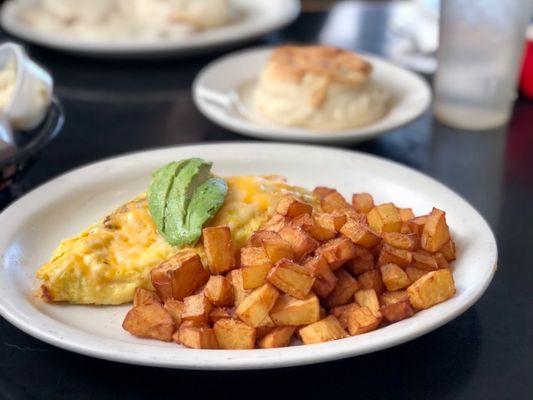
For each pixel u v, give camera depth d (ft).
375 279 1.01
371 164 1.31
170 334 0.95
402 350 0.98
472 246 1.08
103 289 1.03
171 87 1.87
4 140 1.25
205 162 1.12
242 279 0.96
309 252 0.99
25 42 2.12
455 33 1.58
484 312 1.06
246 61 1.85
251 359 0.85
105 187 1.27
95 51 1.92
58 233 1.18
